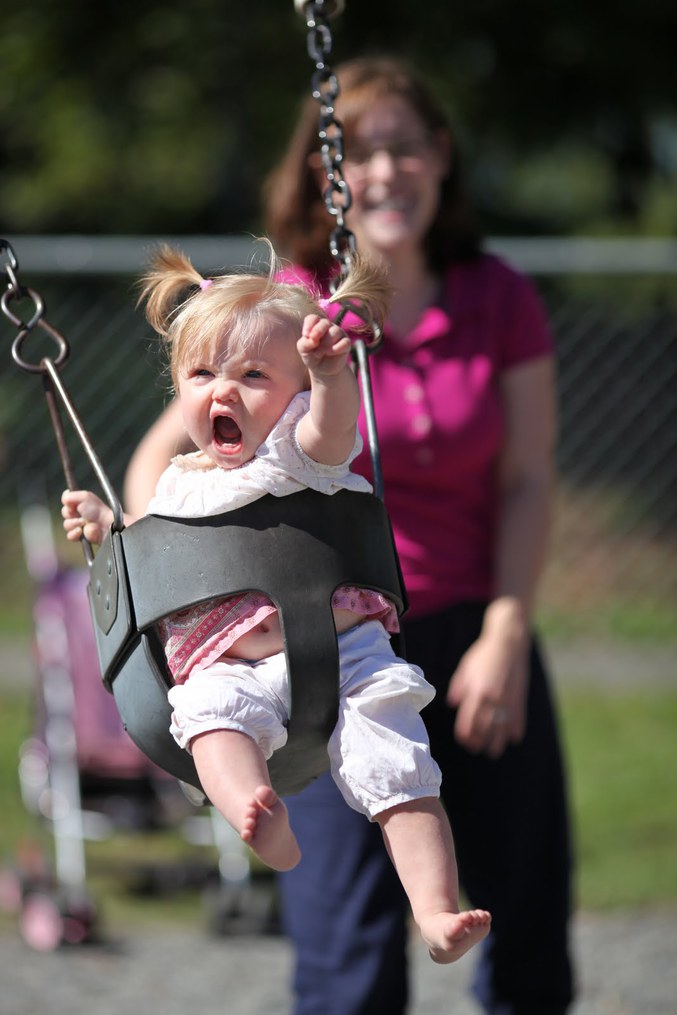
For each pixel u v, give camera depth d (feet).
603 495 108.68
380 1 155.74
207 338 23.47
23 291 28.12
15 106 174.70
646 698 88.79
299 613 23.26
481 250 39.60
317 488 23.76
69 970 54.19
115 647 24.57
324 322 22.11
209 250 91.20
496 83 166.09
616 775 75.05
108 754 61.11
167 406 35.19
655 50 162.09
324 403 22.72
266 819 21.62
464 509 37.37
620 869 63.87
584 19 158.71
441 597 36.73
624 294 110.93
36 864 59.88
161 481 24.84
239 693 23.07
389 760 23.44
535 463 38.32
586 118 171.22
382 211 37.96
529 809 37.04
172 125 176.76
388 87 38.47
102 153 186.29
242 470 23.68
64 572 65.00
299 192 38.78
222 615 23.67
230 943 57.98
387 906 35.27
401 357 36.86
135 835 70.03
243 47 159.43
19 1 162.30
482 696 35.70
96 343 99.35
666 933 58.18
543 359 38.34
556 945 37.65
